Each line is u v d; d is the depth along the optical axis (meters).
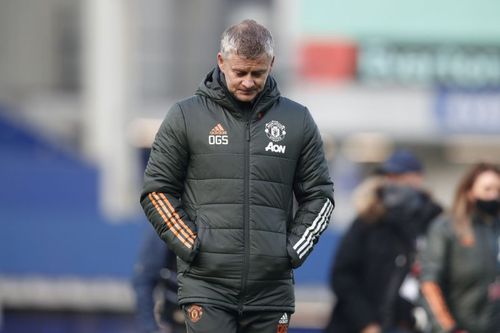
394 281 27.44
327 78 70.88
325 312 40.09
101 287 44.47
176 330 25.17
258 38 17.78
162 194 18.53
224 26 74.12
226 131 18.36
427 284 25.36
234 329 18.48
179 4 74.56
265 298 18.48
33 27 84.12
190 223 18.39
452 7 70.19
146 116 73.50
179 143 18.48
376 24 70.44
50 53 83.81
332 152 70.44
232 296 18.39
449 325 25.08
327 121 70.69
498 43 70.12
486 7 70.06
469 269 25.20
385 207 27.58
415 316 27.50
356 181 69.69
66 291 44.44
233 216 18.30
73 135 81.31
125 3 74.00
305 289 41.19
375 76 70.69
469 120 70.62
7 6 84.12
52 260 45.50
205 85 18.61
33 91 83.44
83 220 45.47
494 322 25.31
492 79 70.38
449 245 25.30
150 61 74.38
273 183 18.44
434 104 70.56
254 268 18.28
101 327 43.81
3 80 83.12
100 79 74.12
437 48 70.44
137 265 25.20
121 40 74.00
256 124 18.44
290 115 18.62
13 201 52.75
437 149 70.88
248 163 18.34
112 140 72.94
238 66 17.80
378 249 27.58
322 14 70.88
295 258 18.39
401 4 70.31
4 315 43.94
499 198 25.14
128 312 43.91
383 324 27.44
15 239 45.66
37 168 53.34
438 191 70.94
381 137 70.56
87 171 53.66
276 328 18.62
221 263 18.23
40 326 44.09
